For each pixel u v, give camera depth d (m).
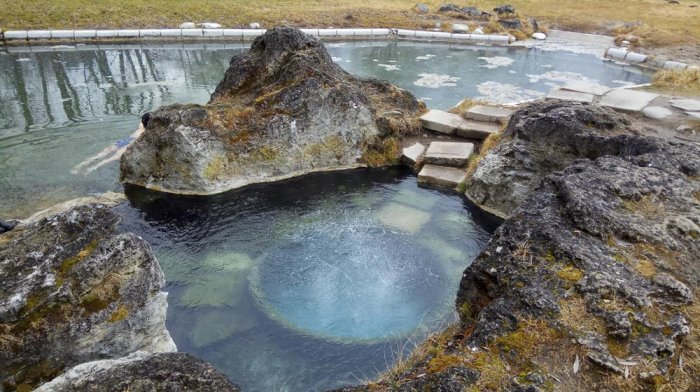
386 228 8.35
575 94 12.27
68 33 19.62
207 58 18.83
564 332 3.97
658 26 24.19
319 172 10.21
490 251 5.08
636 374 3.63
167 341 5.23
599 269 4.44
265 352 5.70
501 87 16.14
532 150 8.46
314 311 6.37
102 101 14.05
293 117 9.70
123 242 4.70
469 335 4.41
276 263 7.34
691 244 4.91
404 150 10.65
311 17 24.52
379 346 5.80
